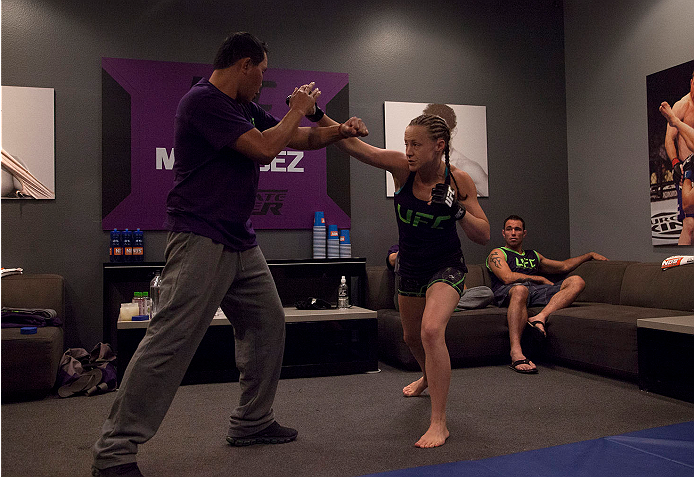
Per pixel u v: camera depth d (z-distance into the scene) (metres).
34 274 3.97
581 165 5.20
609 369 3.36
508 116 5.16
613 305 4.11
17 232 4.00
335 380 3.54
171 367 1.85
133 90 4.24
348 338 4.25
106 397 3.22
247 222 2.13
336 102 4.66
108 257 4.17
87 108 4.17
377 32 4.82
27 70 4.06
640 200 4.57
